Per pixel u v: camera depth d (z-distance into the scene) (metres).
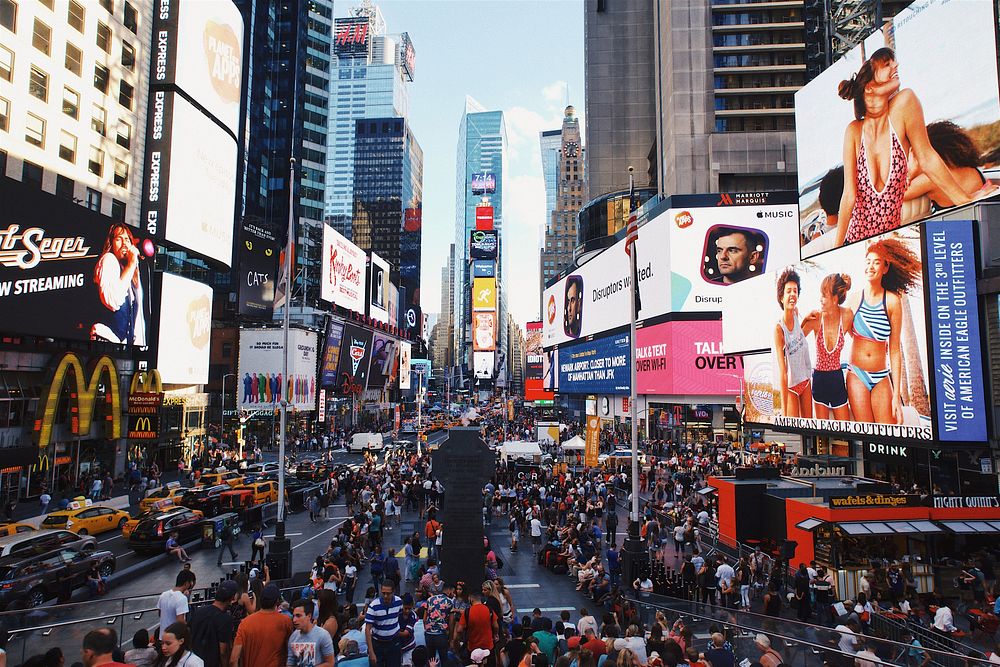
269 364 66.88
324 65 135.88
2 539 20.39
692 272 64.81
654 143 117.00
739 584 19.64
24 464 33.84
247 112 109.62
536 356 157.75
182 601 9.59
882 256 27.69
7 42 36.75
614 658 9.58
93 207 44.47
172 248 56.66
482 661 10.34
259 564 20.86
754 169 85.94
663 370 65.50
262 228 79.50
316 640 7.10
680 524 29.19
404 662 10.86
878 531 20.91
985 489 25.61
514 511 30.67
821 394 32.03
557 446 62.38
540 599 20.45
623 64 129.25
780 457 36.84
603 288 84.00
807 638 13.10
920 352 25.53
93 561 21.06
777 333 36.72
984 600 18.94
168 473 52.03
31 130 38.66
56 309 37.00
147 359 50.62
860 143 45.66
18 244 34.34
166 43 53.88
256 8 118.31
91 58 44.19
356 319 102.88
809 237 51.97
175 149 53.78
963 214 26.89
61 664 7.75
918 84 39.94
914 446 25.78
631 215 25.39
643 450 57.44
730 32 89.88
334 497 40.25
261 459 57.41
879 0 61.38
